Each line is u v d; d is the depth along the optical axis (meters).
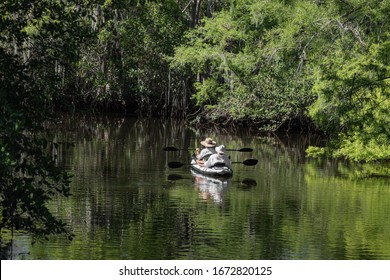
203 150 28.20
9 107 11.89
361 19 31.33
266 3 36.94
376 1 30.52
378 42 29.84
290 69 35.84
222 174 26.59
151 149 34.03
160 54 50.03
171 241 16.84
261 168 29.08
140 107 52.44
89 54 49.84
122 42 49.25
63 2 14.19
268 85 43.88
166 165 28.91
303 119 44.88
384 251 16.30
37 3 14.00
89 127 43.66
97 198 21.66
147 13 49.50
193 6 50.88
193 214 19.88
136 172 26.89
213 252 15.98
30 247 15.85
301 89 42.56
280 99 43.88
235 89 45.34
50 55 14.27
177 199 21.97
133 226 18.27
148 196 22.31
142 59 51.34
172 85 51.28
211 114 48.22
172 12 49.91
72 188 23.06
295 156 33.47
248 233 17.81
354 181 25.95
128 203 21.11
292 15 34.28
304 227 18.53
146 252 15.85
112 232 17.58
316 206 21.23
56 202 20.83
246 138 41.75
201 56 44.19
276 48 34.75
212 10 51.41
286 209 20.78
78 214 19.45
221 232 17.88
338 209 20.83
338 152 31.77
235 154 33.91
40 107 13.99
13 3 13.82
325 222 19.11
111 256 15.42
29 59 14.19
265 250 16.22
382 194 23.31
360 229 18.36
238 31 42.91
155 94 52.44
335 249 16.41
